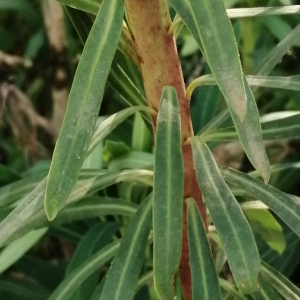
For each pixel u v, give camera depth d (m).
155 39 0.17
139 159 0.27
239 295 0.21
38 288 0.31
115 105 0.42
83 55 0.13
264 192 0.18
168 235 0.14
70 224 0.29
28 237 0.24
